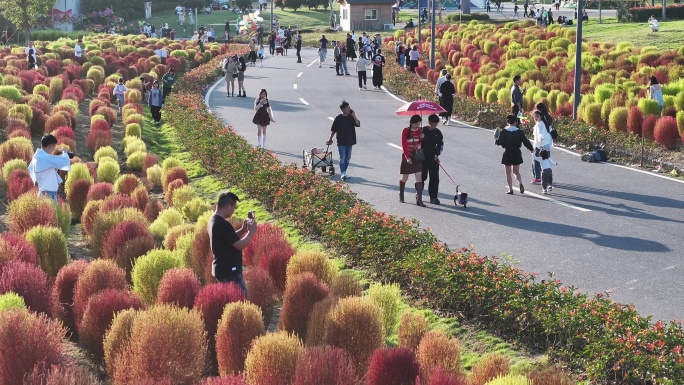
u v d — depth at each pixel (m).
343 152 20.06
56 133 23.88
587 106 26.34
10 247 10.99
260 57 56.22
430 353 8.46
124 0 112.88
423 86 37.69
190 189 17.73
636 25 66.75
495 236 14.91
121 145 25.61
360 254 13.27
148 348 7.86
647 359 8.44
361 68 41.56
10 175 18.05
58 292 10.45
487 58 48.19
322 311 9.02
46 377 7.54
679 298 11.45
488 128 28.70
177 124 28.38
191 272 10.16
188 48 61.50
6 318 7.86
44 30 86.19
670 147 22.70
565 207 17.03
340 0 98.19
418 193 17.41
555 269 12.90
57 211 14.55
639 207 16.91
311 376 7.36
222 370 8.55
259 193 18.03
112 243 12.61
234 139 22.47
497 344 9.97
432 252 11.86
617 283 12.15
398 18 102.50
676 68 34.75
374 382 7.73
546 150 18.80
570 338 9.38
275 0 120.50
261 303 10.20
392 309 10.02
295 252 12.12
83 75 45.78
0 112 24.91
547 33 56.75
